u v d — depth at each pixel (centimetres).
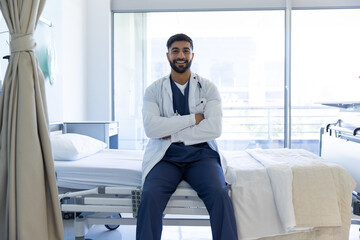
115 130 323
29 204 153
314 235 163
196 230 236
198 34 406
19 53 159
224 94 409
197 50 407
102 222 176
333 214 158
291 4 390
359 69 407
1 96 162
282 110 407
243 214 161
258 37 404
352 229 234
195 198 168
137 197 169
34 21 162
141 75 407
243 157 212
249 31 404
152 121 178
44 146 161
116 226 244
